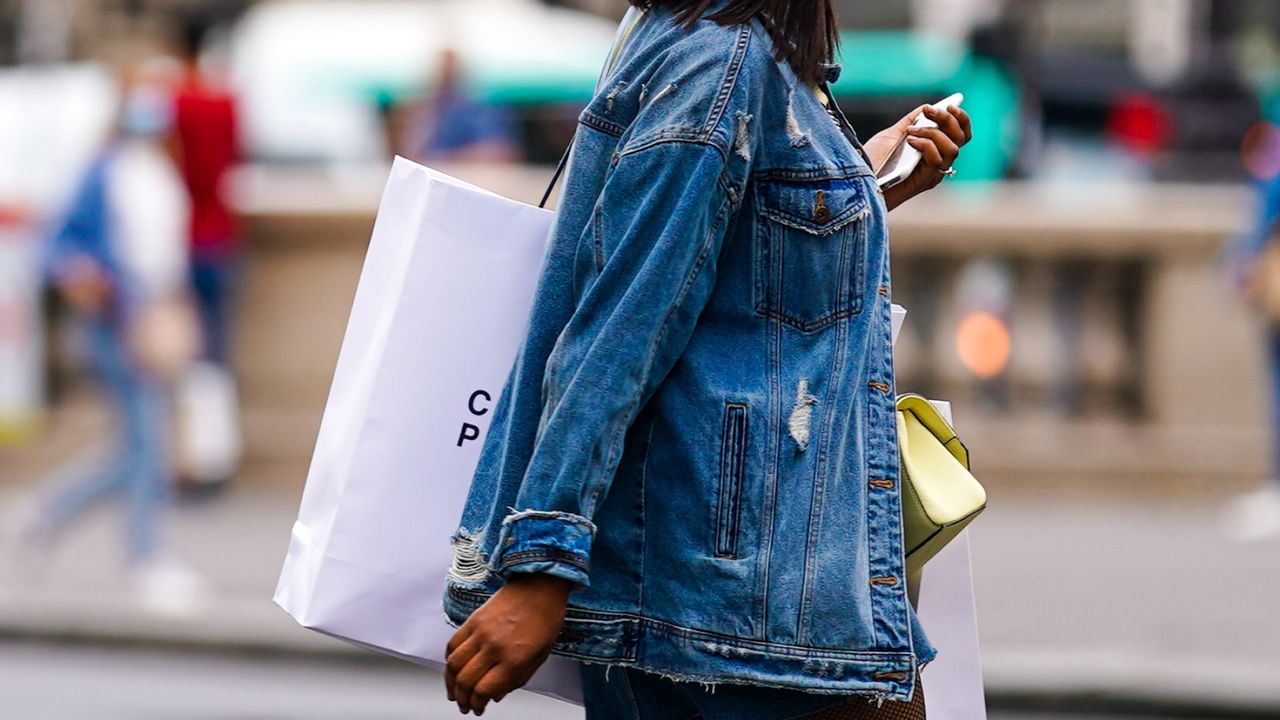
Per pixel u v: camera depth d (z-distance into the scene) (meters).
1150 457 21.91
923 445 5.68
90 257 15.95
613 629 5.02
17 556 16.44
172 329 16.12
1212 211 21.98
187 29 21.47
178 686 13.42
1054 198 25.08
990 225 22.03
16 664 14.16
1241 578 16.50
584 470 4.83
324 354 22.22
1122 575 16.67
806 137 5.15
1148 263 22.08
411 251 5.70
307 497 5.84
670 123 4.99
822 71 5.35
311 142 28.56
